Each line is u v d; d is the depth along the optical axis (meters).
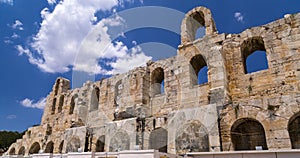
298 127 16.88
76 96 35.09
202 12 25.11
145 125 21.78
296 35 18.59
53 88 41.34
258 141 18.14
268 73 19.00
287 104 15.45
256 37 20.70
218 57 20.72
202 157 12.23
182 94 22.39
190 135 18.81
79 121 31.08
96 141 26.34
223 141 17.02
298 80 17.38
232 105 17.53
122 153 12.62
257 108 16.42
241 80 20.11
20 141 38.38
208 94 19.73
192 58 23.34
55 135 32.66
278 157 10.80
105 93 30.78
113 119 27.41
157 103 24.69
